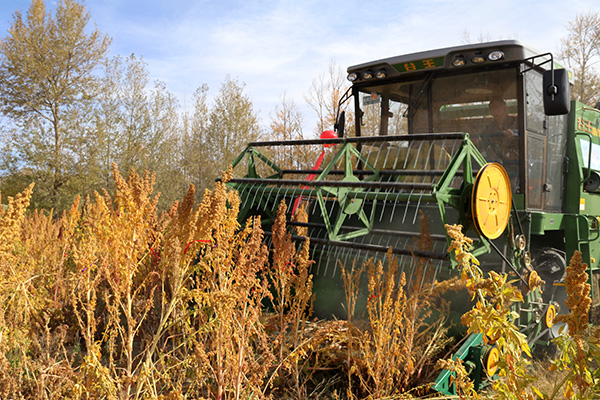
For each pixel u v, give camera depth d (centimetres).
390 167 553
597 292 617
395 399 304
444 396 293
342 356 355
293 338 352
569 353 183
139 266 371
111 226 270
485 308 215
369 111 587
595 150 615
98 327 393
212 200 292
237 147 2250
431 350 340
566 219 545
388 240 454
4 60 2433
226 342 274
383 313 339
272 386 323
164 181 2294
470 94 503
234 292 277
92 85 2519
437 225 457
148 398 258
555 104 423
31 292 363
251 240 299
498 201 380
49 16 2472
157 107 2366
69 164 2334
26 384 287
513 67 471
